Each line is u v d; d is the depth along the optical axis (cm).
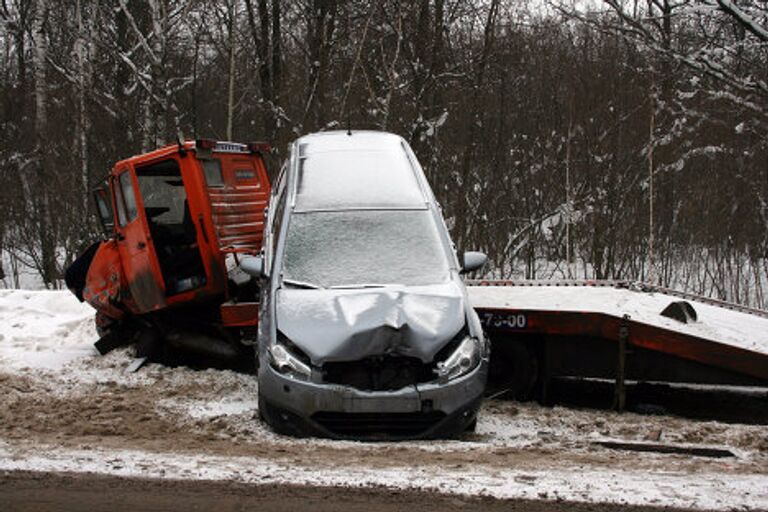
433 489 498
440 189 1850
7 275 2331
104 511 464
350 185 809
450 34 1966
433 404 642
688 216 1639
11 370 931
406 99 1873
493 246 1811
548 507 471
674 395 917
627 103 1711
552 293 994
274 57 2119
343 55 2059
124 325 1022
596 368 821
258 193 1043
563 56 1844
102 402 794
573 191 1728
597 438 692
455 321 675
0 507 470
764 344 814
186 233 952
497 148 1848
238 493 493
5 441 634
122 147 1983
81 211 1933
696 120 1616
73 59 2189
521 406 815
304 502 477
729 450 639
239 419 720
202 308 966
